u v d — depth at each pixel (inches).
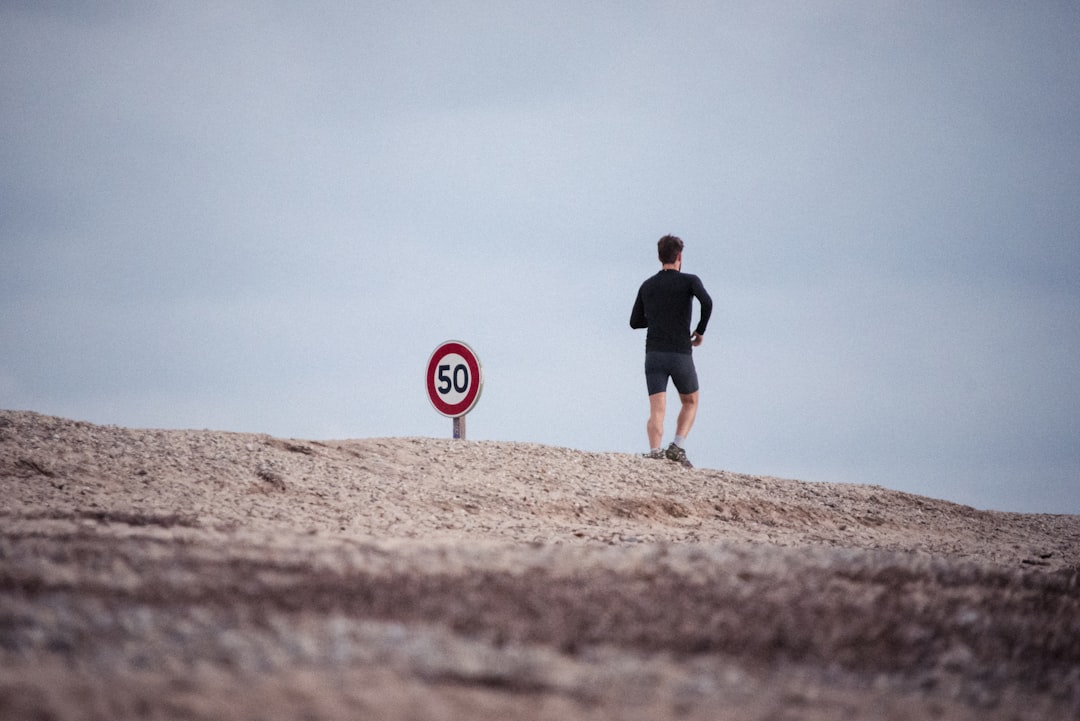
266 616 658.2
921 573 1027.3
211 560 860.6
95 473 1339.8
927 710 597.0
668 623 724.0
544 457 1711.4
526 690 562.6
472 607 722.2
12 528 1008.9
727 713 555.2
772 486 1804.9
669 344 1903.3
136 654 566.9
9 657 557.3
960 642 754.2
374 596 735.7
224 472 1408.7
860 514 1754.4
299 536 1077.1
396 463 1581.0
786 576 945.5
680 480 1716.3
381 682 548.4
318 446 1604.3
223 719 483.5
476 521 1352.1
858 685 637.9
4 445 1366.9
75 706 485.1
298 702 510.9
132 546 906.7
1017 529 1921.8
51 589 709.3
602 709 544.4
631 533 1379.2
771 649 689.6
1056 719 607.8
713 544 1232.2
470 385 1823.3
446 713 515.2
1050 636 790.5
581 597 786.2
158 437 1517.0
